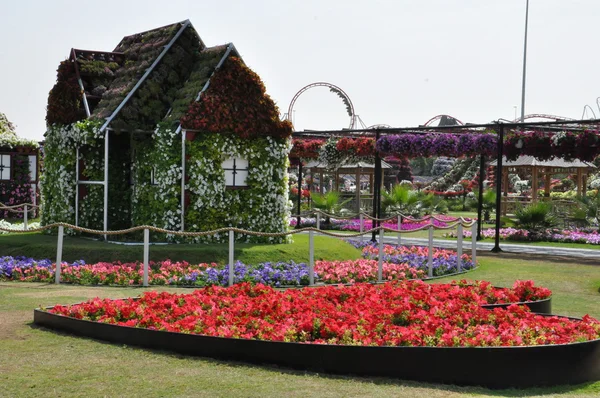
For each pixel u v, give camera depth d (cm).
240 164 1858
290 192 4484
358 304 982
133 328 834
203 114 1797
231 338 783
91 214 2012
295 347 758
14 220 2973
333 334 818
